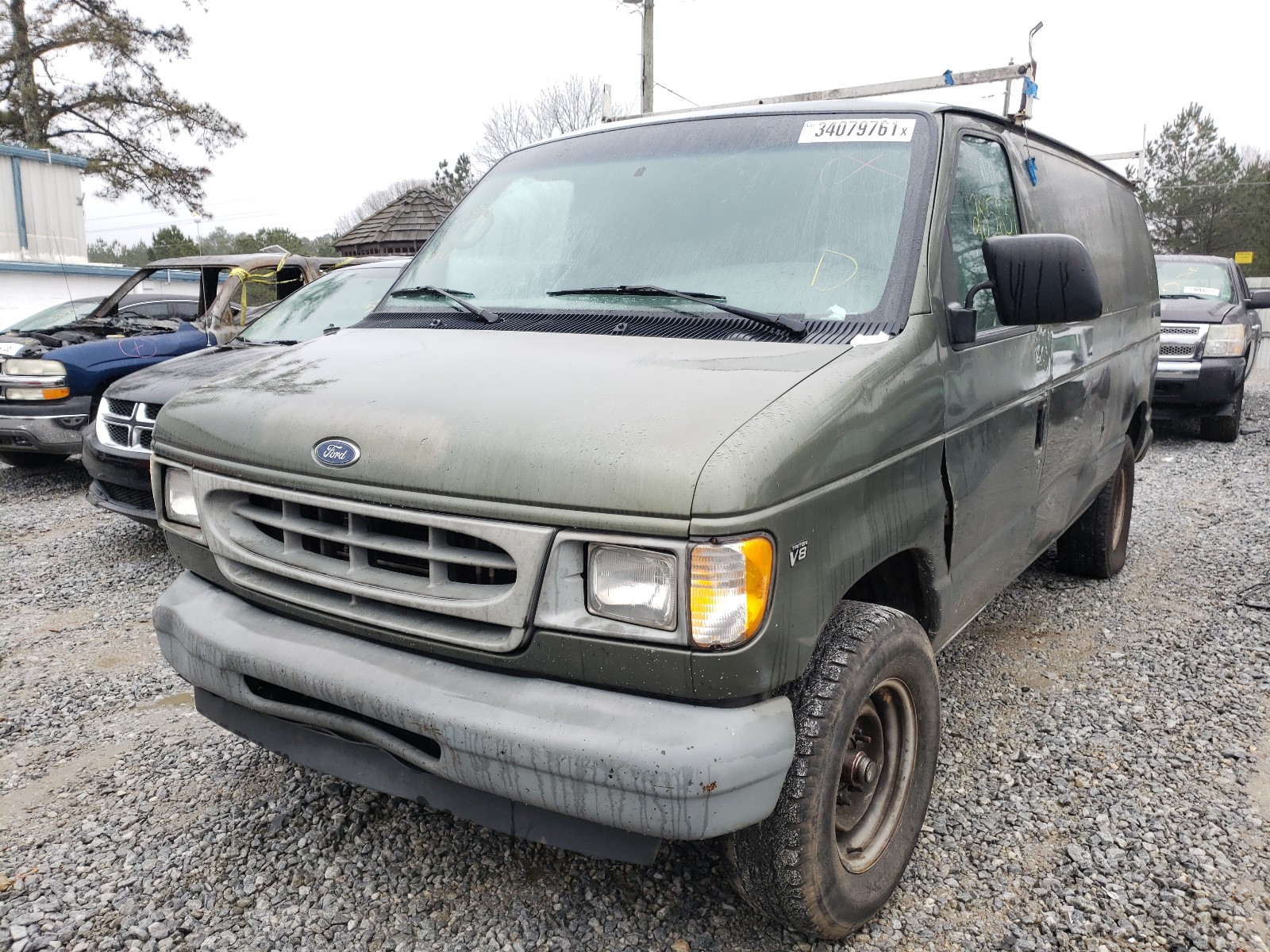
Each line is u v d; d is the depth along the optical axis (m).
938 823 3.08
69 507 7.83
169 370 6.28
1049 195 3.96
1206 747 3.58
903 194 2.85
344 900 2.70
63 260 18.17
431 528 2.16
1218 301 10.61
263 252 9.90
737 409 2.10
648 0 18.84
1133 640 4.62
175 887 2.77
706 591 1.91
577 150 3.57
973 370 2.89
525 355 2.56
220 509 2.62
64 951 2.49
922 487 2.59
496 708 2.08
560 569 2.03
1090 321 4.14
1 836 3.04
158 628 2.79
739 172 3.10
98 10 26.41
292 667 2.37
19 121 26.62
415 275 3.48
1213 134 49.16
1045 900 2.71
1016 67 4.98
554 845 2.17
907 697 2.60
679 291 2.80
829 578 2.17
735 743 1.96
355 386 2.53
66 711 3.98
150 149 28.23
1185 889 2.75
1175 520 6.93
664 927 2.58
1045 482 3.74
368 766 2.44
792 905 2.27
